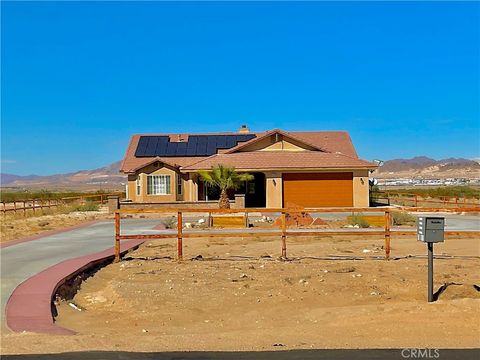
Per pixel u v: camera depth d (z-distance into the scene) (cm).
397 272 1498
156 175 4656
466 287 1280
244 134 5484
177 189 4688
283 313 1139
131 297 1291
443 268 1547
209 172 3988
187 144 5250
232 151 4641
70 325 1076
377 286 1345
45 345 843
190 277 1491
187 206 4225
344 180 4316
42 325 995
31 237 2588
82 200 5509
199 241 2334
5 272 1534
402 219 3011
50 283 1331
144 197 4653
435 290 1288
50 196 7456
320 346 823
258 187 4728
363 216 2956
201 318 1133
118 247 1792
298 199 4309
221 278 1472
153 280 1465
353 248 2002
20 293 1241
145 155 5050
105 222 3559
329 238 2373
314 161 4353
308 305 1205
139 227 3116
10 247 2164
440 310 1031
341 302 1224
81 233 2770
